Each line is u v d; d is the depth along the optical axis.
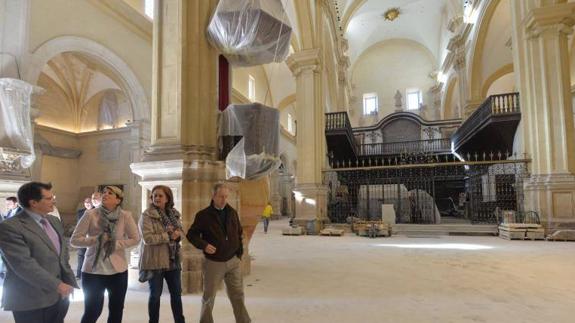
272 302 4.66
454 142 21.28
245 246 6.41
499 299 4.77
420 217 15.86
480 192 17.34
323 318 4.03
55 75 16.22
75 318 4.05
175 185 5.47
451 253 8.84
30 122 8.86
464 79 21.89
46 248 2.50
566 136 11.84
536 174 12.38
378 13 30.47
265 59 6.41
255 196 6.50
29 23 9.54
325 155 16.36
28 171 8.80
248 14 5.56
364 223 14.02
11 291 2.41
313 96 15.15
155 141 5.79
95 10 11.82
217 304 4.61
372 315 4.13
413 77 33.88
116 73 12.68
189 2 6.02
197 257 5.34
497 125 14.13
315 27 15.98
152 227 3.56
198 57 5.94
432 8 29.55
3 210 8.02
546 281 5.79
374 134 29.56
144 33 13.68
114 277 3.17
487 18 17.84
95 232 3.18
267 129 6.07
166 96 5.85
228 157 5.71
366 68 34.88
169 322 3.94
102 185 16.30
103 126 17.14
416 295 4.98
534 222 12.12
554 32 12.24
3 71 9.00
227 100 6.83
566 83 12.06
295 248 9.91
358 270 6.75
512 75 22.36
